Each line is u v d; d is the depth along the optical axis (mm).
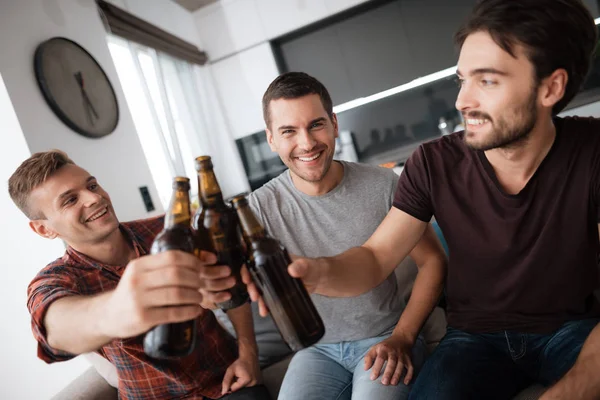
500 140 722
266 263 597
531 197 811
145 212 2152
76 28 2008
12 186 967
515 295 876
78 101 1856
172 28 3434
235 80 3967
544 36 640
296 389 1006
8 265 1633
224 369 1127
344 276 778
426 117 3895
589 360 695
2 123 1567
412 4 3621
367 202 1113
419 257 1133
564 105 754
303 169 1042
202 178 655
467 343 921
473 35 689
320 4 3672
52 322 668
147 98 2885
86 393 1145
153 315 476
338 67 3879
